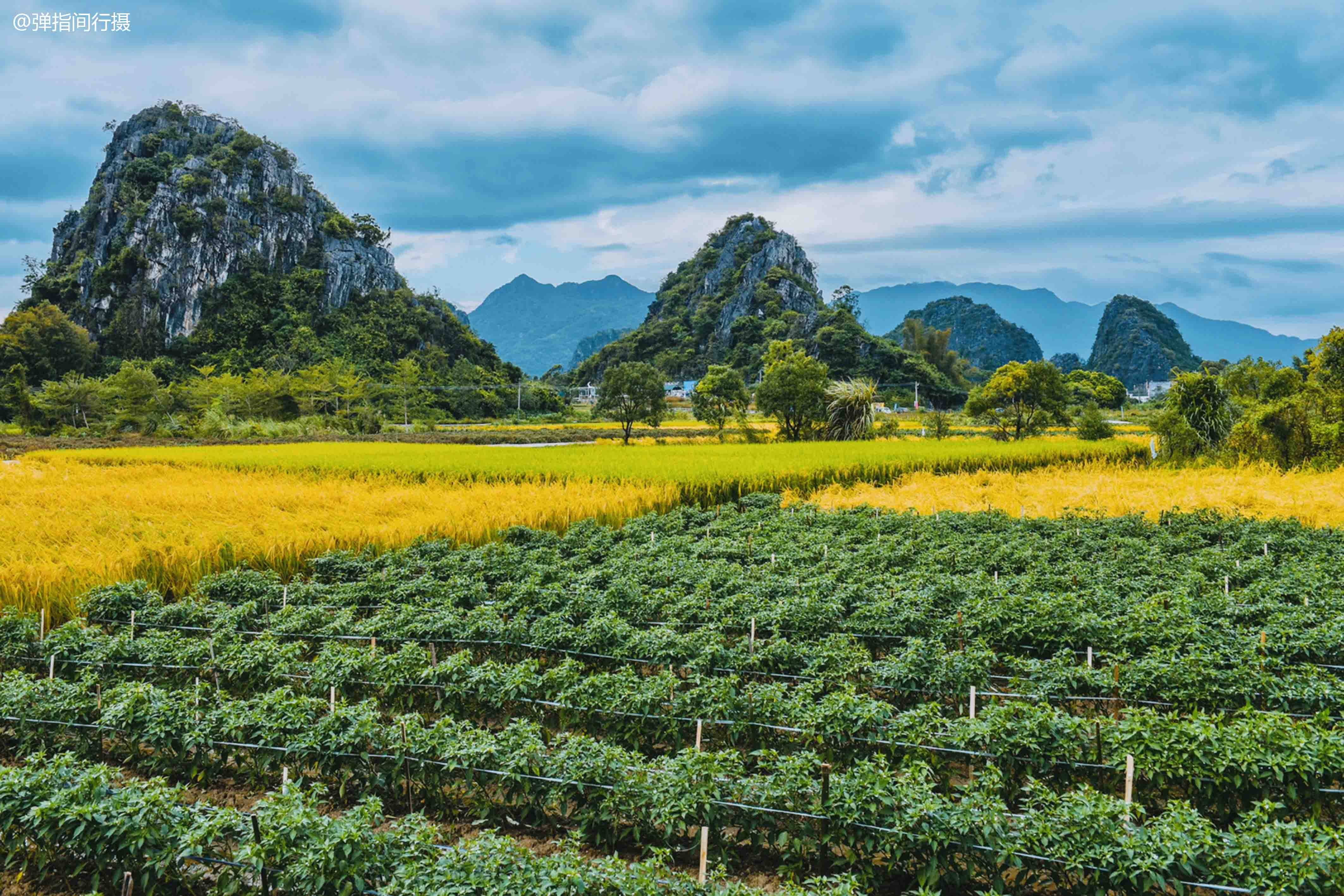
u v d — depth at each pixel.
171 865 8.23
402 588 17.78
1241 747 8.95
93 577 18.27
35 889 8.58
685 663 13.44
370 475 39.09
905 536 23.94
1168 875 7.29
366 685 12.76
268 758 10.45
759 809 8.68
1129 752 9.33
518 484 37.47
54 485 35.91
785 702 11.09
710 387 82.94
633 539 24.89
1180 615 14.13
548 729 11.83
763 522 27.19
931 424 77.44
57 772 8.80
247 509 28.34
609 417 72.62
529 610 16.23
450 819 9.95
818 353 198.88
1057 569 19.17
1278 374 48.44
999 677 13.59
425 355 189.25
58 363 157.50
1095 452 50.69
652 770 9.33
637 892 6.98
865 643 15.33
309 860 7.34
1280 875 6.98
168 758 11.12
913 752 10.27
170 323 182.50
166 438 90.12
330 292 196.25
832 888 7.46
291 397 120.06
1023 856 7.75
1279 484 34.62
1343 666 12.68
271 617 16.03
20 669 14.27
